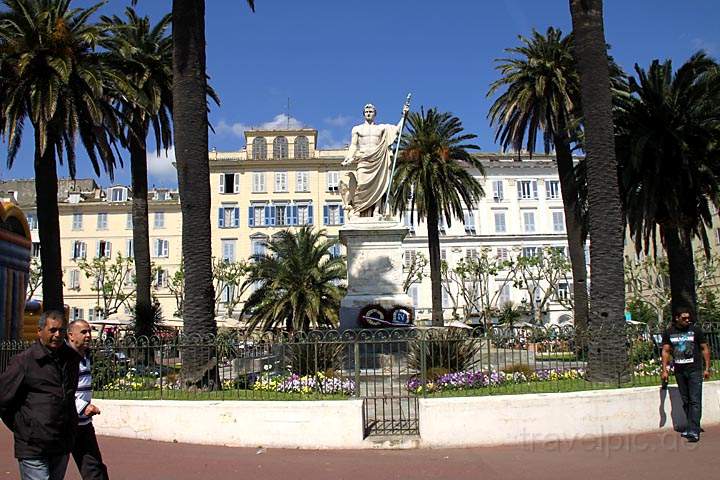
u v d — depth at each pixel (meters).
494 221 69.94
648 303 48.81
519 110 29.30
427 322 40.72
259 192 68.69
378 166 20.56
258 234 67.25
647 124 19.75
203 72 14.56
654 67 19.78
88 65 21.05
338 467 8.61
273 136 70.44
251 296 29.52
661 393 10.73
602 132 13.53
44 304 20.86
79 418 6.25
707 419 11.02
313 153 69.88
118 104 25.00
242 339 12.11
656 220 21.28
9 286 20.39
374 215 20.48
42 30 20.47
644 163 19.80
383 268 19.95
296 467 8.62
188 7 14.39
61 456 5.41
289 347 12.35
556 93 27.08
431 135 34.97
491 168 71.00
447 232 69.19
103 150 21.95
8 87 20.94
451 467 8.54
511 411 10.02
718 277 47.41
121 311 66.69
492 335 11.61
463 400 9.98
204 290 13.65
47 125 20.55
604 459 8.80
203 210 13.98
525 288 64.69
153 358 12.30
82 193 72.94
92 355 12.10
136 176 26.62
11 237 20.61
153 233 68.75
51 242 21.09
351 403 10.00
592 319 13.06
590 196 13.52
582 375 12.05
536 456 9.09
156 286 61.56
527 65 27.91
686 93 19.27
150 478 8.05
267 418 10.09
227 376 12.96
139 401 10.76
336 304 28.78
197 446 10.05
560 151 27.72
